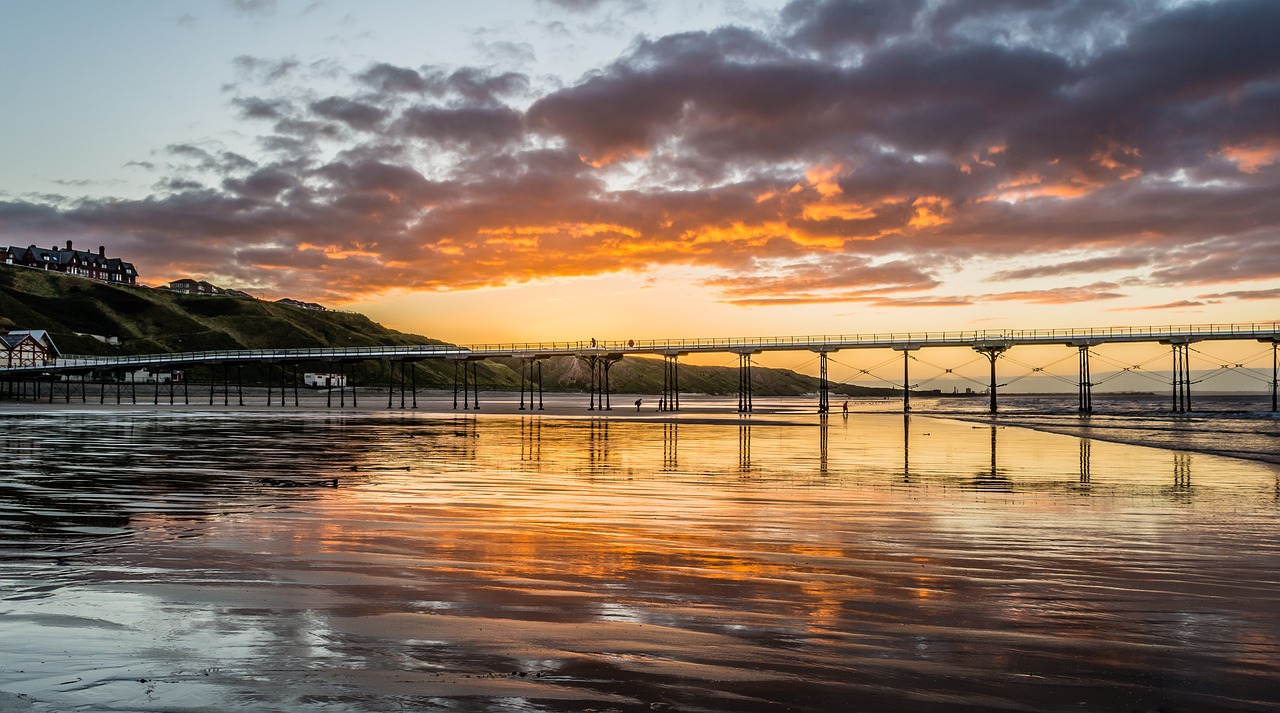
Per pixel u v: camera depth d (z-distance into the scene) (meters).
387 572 8.62
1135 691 5.44
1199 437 38.31
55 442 27.53
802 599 7.68
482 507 13.58
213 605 7.24
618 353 71.94
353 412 61.41
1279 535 11.28
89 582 8.06
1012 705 5.16
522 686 5.34
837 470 20.75
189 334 168.00
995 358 69.62
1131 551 10.09
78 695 5.11
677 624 6.82
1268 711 5.13
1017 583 8.38
